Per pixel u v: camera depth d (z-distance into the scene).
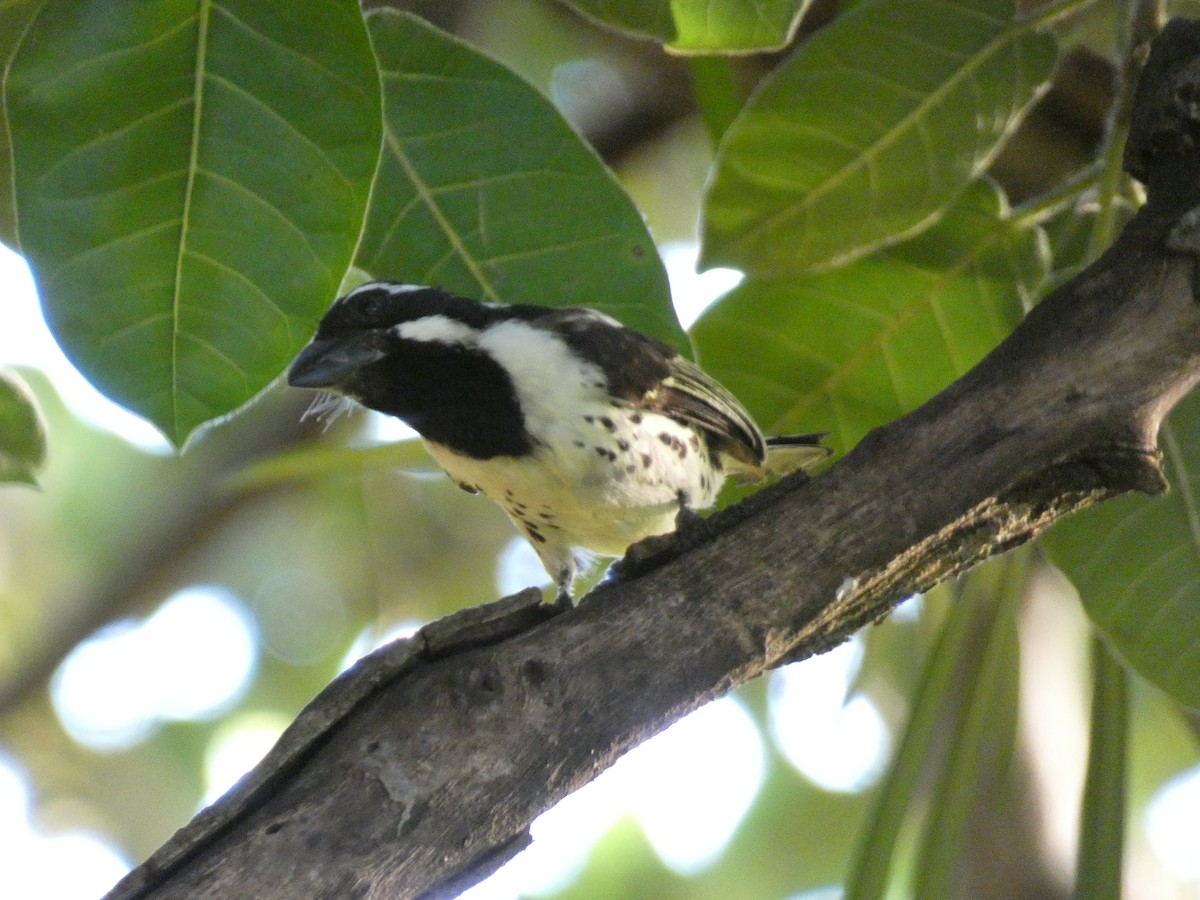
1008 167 10.22
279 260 5.71
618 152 13.24
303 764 4.77
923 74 7.60
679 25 6.62
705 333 8.58
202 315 5.71
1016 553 7.43
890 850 6.75
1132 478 5.41
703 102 9.47
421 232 7.34
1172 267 5.40
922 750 7.04
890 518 5.37
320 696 4.82
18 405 7.63
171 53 5.53
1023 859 9.06
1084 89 9.81
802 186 7.85
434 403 8.37
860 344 8.50
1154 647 7.39
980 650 7.46
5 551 15.04
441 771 4.80
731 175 7.86
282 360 5.77
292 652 15.34
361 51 5.59
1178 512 7.33
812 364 8.57
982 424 5.42
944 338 8.42
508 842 4.93
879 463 5.42
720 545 5.38
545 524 8.83
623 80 13.20
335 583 15.46
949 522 5.40
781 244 7.98
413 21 7.11
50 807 14.96
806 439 8.73
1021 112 7.70
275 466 9.20
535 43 13.55
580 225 7.35
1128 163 5.74
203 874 4.52
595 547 8.98
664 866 14.06
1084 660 10.37
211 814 4.60
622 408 8.35
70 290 5.59
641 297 7.41
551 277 7.41
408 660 4.93
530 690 4.98
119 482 15.22
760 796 14.13
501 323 8.44
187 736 15.24
